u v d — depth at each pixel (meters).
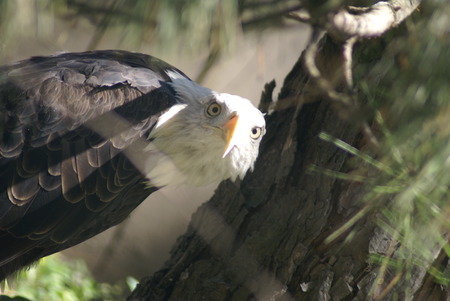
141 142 6.38
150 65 6.87
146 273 11.33
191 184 6.89
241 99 6.46
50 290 10.32
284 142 6.21
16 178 6.00
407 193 4.04
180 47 4.09
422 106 3.95
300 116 5.95
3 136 6.06
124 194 6.68
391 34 5.00
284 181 5.88
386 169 4.25
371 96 5.02
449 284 5.08
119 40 4.21
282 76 10.55
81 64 6.46
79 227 6.22
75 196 6.12
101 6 4.36
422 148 4.00
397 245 5.17
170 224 11.55
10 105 6.16
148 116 6.36
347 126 5.57
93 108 6.21
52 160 6.06
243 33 5.09
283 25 5.03
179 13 3.78
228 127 6.23
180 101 6.56
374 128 5.17
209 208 6.12
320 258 5.44
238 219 5.93
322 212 5.51
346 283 5.29
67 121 6.15
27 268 7.23
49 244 6.51
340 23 3.88
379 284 5.21
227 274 5.76
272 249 5.65
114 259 11.38
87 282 11.05
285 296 5.49
